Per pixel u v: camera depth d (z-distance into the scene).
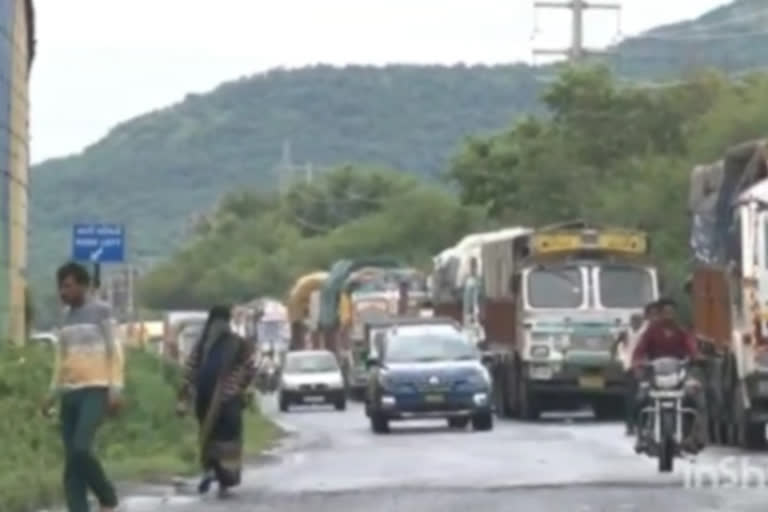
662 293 139.38
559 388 138.75
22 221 126.44
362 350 199.75
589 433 115.69
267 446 107.12
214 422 70.56
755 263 94.19
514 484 71.44
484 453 94.38
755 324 94.12
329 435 122.69
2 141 111.00
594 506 60.97
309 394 182.75
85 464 54.12
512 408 146.12
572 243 140.00
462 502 63.06
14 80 118.00
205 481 70.69
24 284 128.50
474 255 167.88
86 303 54.47
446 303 183.00
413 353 126.44
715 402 102.12
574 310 139.00
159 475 78.12
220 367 70.62
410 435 119.75
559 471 79.38
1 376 90.25
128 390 100.69
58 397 55.72
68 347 54.22
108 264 114.25
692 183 113.69
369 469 83.56
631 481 72.12
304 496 67.38
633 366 79.44
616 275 139.38
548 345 138.62
